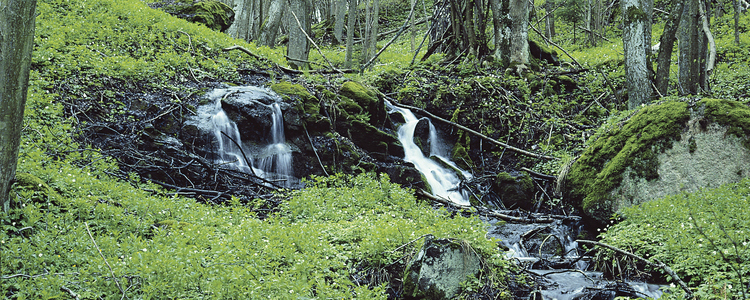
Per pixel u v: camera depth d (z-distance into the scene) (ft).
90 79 37.96
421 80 55.26
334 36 100.73
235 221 24.25
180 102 38.42
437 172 44.83
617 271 23.45
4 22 14.75
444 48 65.67
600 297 20.71
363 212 27.61
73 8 49.24
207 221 23.21
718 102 29.17
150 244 17.72
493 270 20.12
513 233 30.83
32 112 31.01
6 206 16.65
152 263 15.37
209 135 37.09
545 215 36.32
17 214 16.94
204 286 15.20
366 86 48.57
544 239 28.04
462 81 54.70
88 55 40.63
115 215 20.02
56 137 30.19
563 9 92.84
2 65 14.97
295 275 17.48
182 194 29.91
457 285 19.58
